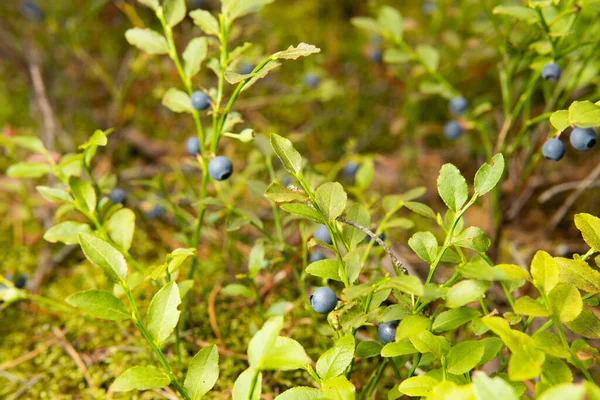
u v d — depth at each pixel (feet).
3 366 1.47
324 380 1.15
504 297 1.47
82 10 2.52
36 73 1.98
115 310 1.16
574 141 1.29
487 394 1.04
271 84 2.38
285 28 2.64
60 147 2.03
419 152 2.04
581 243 1.72
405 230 1.73
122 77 2.34
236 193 1.64
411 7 2.64
